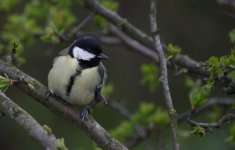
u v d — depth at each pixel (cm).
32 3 1187
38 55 1547
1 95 683
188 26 1597
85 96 838
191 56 1595
